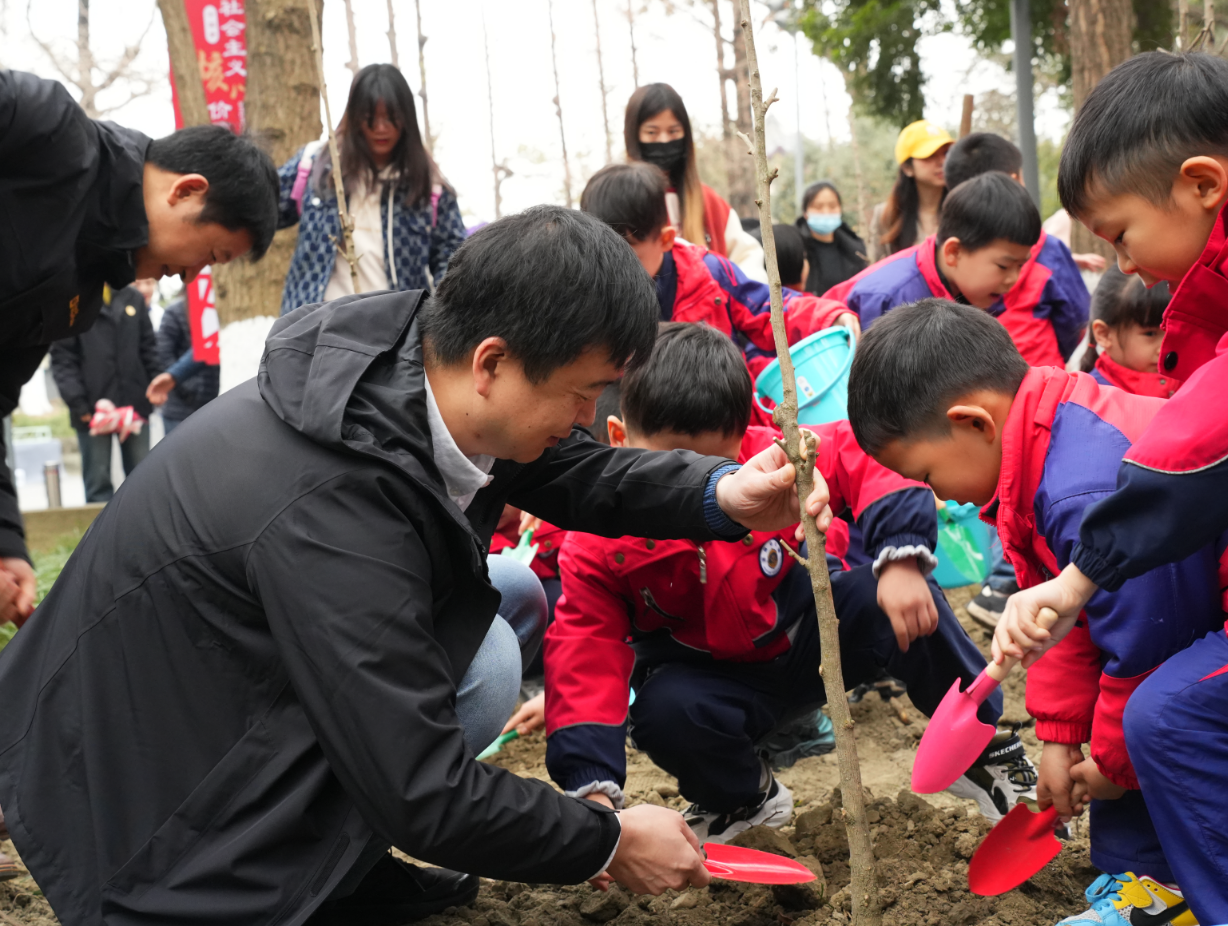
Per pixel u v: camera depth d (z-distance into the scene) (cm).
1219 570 188
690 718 239
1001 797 252
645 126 443
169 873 167
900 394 201
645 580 246
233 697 170
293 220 447
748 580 246
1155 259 183
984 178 373
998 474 201
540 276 164
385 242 423
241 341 538
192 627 169
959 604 429
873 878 173
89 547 182
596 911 222
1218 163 172
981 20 1416
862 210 1477
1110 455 187
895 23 1449
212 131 266
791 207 2336
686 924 220
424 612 166
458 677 185
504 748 336
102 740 171
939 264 394
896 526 238
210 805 167
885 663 257
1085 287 439
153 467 178
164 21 574
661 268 377
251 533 164
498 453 183
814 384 315
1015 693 347
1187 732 175
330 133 287
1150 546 167
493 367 170
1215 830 175
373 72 411
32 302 248
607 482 216
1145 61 184
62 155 239
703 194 470
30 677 182
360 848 169
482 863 165
